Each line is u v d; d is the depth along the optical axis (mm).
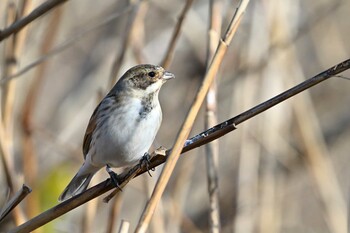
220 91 13039
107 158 9633
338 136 14844
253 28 12617
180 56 14344
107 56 13992
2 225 9758
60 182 11734
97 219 13242
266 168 12539
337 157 14844
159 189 6988
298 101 12594
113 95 9672
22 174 11133
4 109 9977
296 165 13227
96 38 14656
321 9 13867
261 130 12539
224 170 13578
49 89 14828
